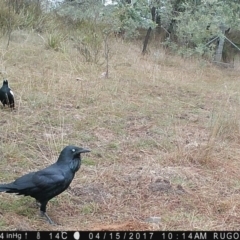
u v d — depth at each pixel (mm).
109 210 5066
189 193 5359
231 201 5258
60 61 9430
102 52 10922
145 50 12773
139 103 7629
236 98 8828
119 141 6309
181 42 14008
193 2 13547
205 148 6008
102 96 7688
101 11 13336
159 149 6199
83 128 6547
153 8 14344
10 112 6766
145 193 5320
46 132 6340
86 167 5664
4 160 5660
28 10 12297
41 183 4734
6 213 4898
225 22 12602
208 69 12516
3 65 8500
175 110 7520
